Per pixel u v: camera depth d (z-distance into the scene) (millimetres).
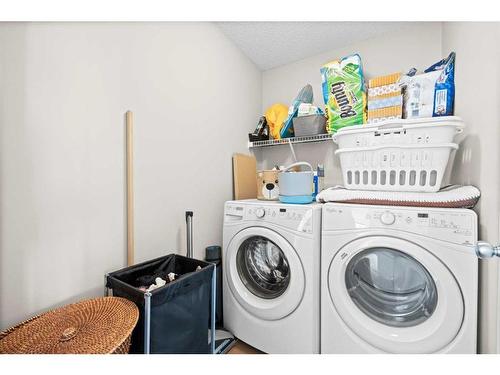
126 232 1126
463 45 1168
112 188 1070
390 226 1042
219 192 1784
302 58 2188
